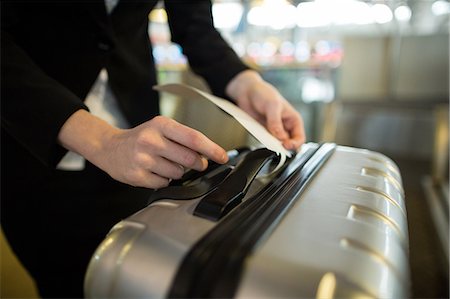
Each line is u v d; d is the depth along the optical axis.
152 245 0.20
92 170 0.48
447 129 1.66
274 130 0.42
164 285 0.18
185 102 0.53
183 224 0.22
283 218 0.22
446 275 1.00
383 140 2.20
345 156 0.38
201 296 0.17
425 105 1.84
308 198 0.26
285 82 2.30
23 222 0.49
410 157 2.08
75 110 0.32
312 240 0.19
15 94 0.32
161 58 2.09
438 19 2.24
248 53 2.61
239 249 0.18
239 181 0.26
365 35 1.94
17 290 0.73
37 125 0.31
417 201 1.52
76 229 0.50
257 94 0.48
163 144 0.27
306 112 2.27
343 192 0.27
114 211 0.51
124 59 0.51
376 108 1.96
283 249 0.19
